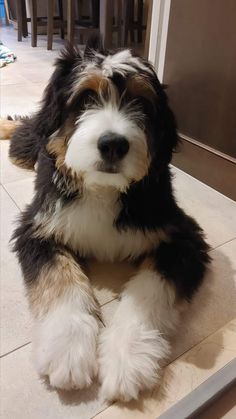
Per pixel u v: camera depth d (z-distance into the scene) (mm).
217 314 980
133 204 1005
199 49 1426
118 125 848
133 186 983
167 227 1042
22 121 1753
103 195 983
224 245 1246
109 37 2936
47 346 774
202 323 950
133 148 859
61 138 941
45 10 4504
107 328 863
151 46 1662
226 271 1131
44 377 793
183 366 836
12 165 1622
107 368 763
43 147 1023
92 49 964
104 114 875
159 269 960
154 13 1595
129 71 901
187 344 890
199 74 1466
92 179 907
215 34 1346
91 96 906
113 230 1027
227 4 1271
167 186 1090
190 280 957
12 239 1082
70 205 996
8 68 3123
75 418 727
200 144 1556
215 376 806
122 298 935
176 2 1456
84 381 750
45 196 1028
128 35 4027
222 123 1449
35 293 890
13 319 921
